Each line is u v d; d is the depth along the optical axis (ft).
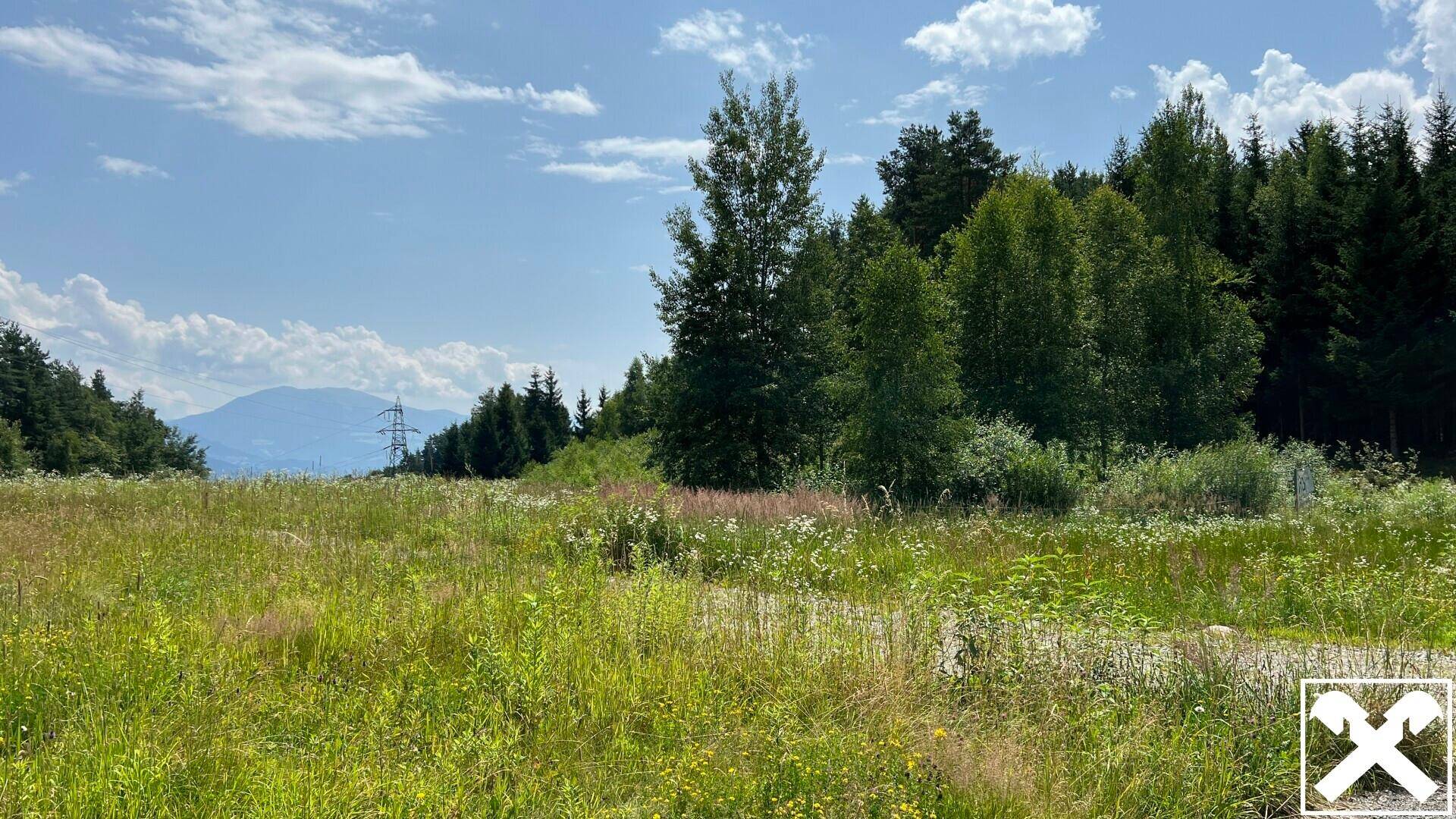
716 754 14.12
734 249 88.74
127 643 18.69
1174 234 116.06
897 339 73.77
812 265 91.76
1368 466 83.15
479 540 38.01
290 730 15.12
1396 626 24.79
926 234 155.84
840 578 29.84
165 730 14.47
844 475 77.66
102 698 15.89
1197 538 43.65
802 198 91.15
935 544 37.86
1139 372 110.63
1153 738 15.11
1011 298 104.53
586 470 122.21
